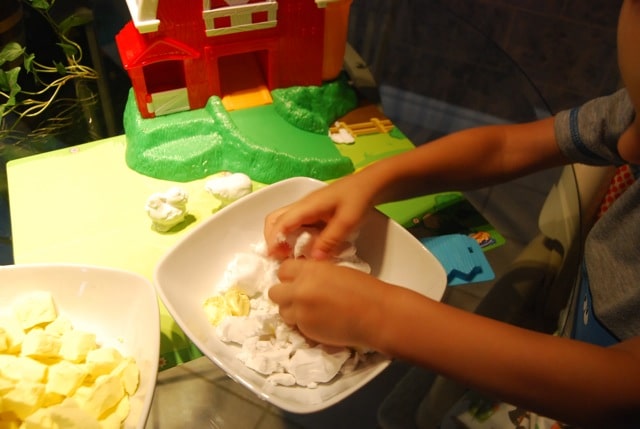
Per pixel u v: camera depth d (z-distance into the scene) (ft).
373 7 3.27
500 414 1.76
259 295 1.93
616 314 1.81
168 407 1.60
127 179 2.55
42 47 3.10
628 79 1.21
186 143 2.66
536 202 2.43
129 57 2.52
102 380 1.60
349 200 1.86
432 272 1.86
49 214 2.37
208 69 2.71
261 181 2.61
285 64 2.85
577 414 1.30
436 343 1.38
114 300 1.82
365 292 1.49
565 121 1.97
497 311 1.96
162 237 2.31
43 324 1.77
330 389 1.62
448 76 3.01
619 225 1.92
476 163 2.00
